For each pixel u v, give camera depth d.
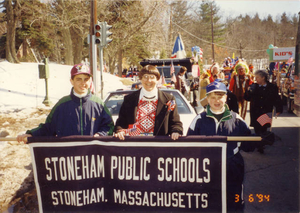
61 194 2.97
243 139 2.70
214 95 2.71
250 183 4.27
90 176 2.96
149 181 2.91
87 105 2.95
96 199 2.97
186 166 2.85
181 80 9.82
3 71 16.47
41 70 10.85
